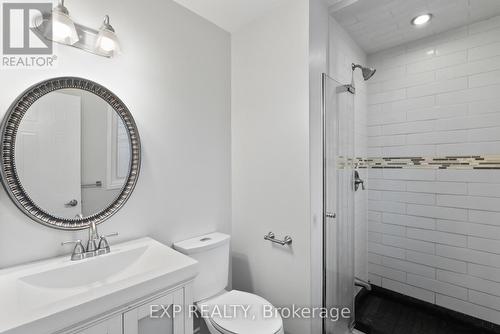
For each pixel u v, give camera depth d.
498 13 1.65
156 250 1.16
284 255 1.51
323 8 1.54
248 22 1.70
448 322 1.79
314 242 1.41
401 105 2.08
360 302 2.06
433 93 1.92
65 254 1.05
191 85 1.56
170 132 1.45
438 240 1.92
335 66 1.72
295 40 1.43
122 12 1.23
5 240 0.91
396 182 2.12
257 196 1.67
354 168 1.92
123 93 1.24
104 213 1.16
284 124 1.50
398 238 2.12
